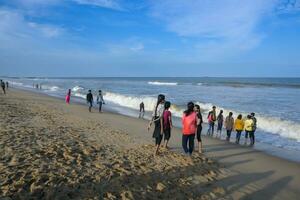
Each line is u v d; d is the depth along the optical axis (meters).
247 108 28.52
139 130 15.90
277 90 58.38
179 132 16.62
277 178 8.91
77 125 15.23
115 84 95.94
